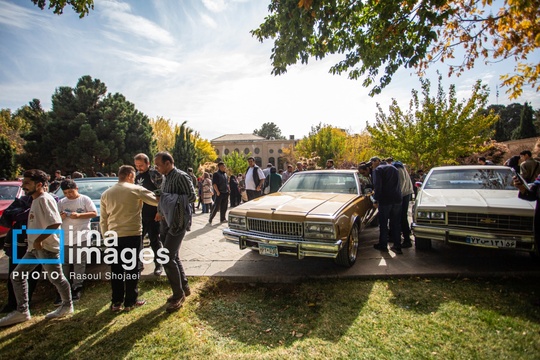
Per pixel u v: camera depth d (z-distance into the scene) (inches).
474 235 146.0
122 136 839.1
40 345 102.0
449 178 197.9
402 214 201.9
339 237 140.4
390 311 113.9
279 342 101.1
